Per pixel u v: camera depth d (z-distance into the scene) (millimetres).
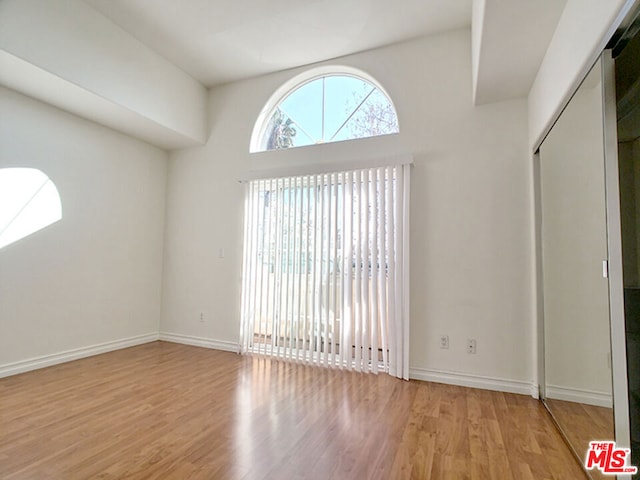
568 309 1953
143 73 3254
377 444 1820
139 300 3900
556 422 2082
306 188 3410
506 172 2725
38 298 2951
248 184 3703
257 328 3590
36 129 2934
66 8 2633
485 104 2820
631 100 1379
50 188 3035
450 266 2828
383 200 3010
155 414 2143
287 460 1665
